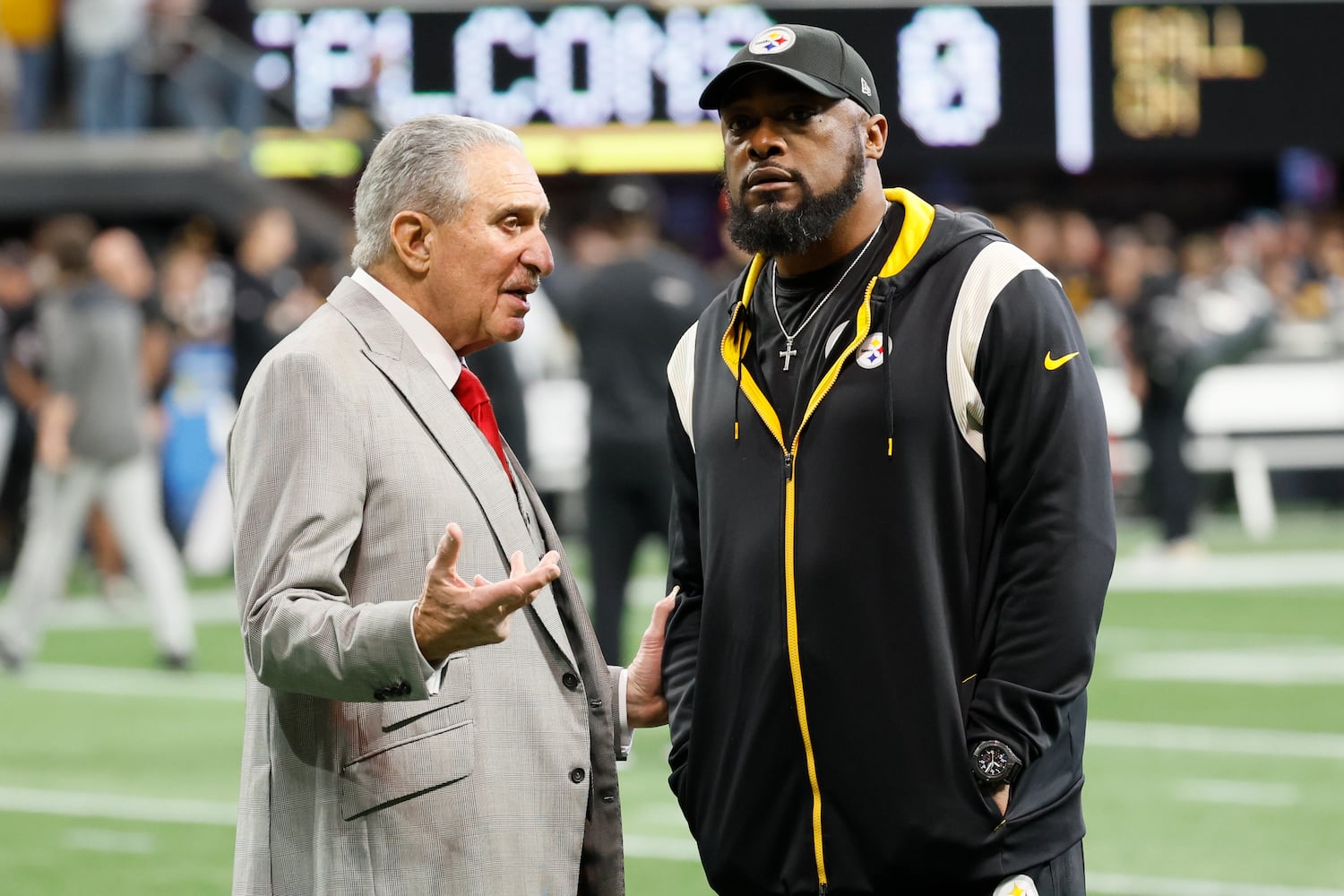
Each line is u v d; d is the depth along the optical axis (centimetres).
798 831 1174
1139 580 4772
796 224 1163
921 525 1146
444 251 1144
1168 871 2064
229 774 2641
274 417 1094
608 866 1182
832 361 1178
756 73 1165
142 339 4812
